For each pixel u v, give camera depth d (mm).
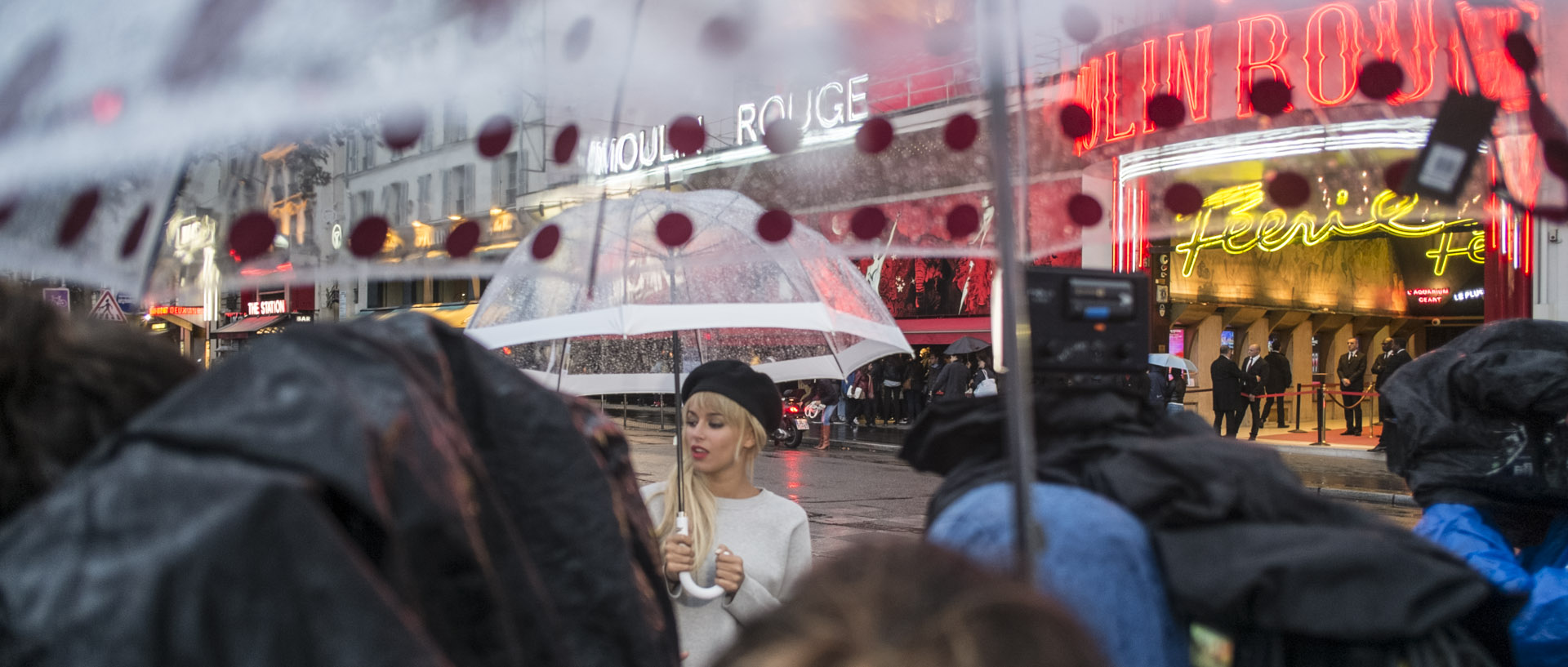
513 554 930
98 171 1218
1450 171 1316
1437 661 1153
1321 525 1236
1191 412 1542
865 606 524
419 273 1565
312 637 646
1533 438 2057
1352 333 23844
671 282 2873
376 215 1470
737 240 2801
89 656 630
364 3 1004
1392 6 1664
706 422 2953
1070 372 1333
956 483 1383
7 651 652
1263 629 1177
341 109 1027
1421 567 1145
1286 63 1854
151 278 1419
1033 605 537
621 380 3959
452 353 1023
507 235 1631
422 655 678
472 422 1021
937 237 2303
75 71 998
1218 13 1962
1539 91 1473
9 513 869
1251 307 20203
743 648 542
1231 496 1203
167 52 992
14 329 863
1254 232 15422
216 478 669
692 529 2904
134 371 927
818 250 2680
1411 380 2234
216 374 763
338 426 715
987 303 21203
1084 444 1365
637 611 1088
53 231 1317
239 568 636
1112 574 1108
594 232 2670
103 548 661
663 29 1281
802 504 11211
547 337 2801
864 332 3023
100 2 1000
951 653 499
